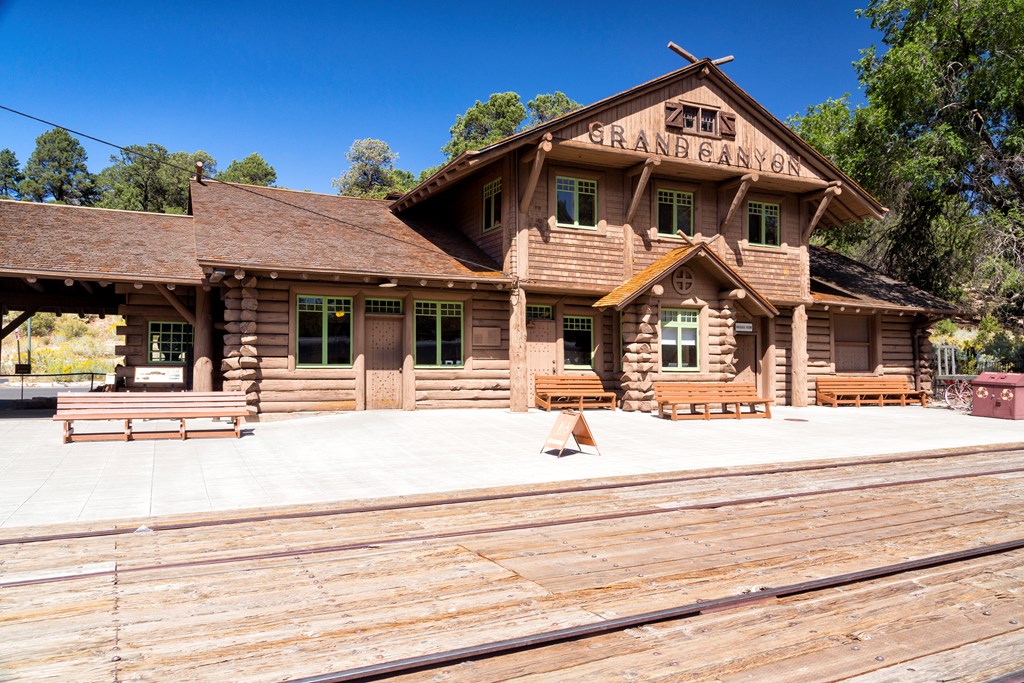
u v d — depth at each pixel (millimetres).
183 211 66062
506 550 5547
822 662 3504
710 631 3914
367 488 8141
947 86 24125
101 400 11891
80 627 3943
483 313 17812
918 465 10000
